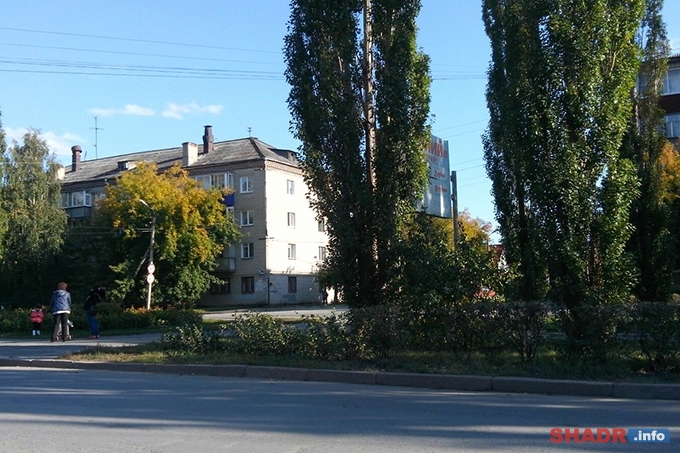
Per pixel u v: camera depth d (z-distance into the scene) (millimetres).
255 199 53781
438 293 12352
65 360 13734
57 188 47906
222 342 13727
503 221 17219
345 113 13883
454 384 10219
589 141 11766
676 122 32094
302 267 56875
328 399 9250
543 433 7078
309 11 14305
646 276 15883
